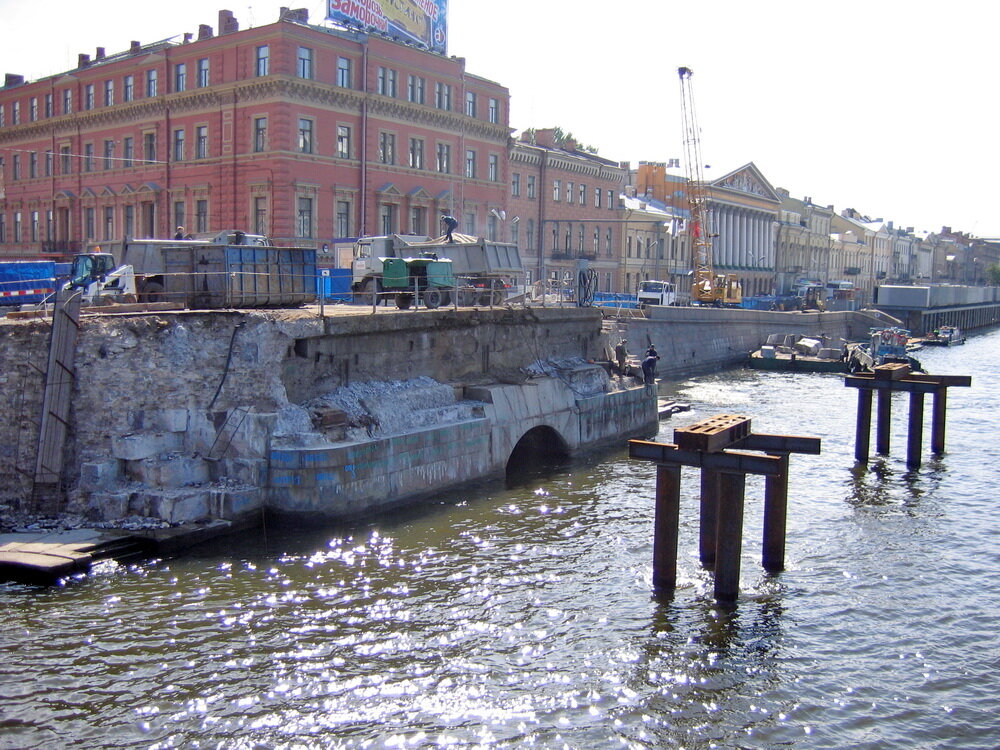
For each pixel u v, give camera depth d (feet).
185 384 69.10
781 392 162.20
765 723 43.65
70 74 194.59
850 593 59.93
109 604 53.98
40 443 65.62
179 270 83.87
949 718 44.57
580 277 121.80
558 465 96.48
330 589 57.41
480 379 95.50
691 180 284.00
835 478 93.20
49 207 203.72
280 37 155.22
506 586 59.00
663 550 58.70
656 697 45.65
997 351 275.18
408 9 186.70
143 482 66.54
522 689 45.96
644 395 116.47
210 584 57.47
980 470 97.40
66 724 41.42
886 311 341.21
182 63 172.35
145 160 179.11
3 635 49.67
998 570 65.05
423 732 41.81
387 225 181.37
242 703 43.65
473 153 204.74
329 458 68.90
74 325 66.39
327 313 80.43
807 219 456.86
